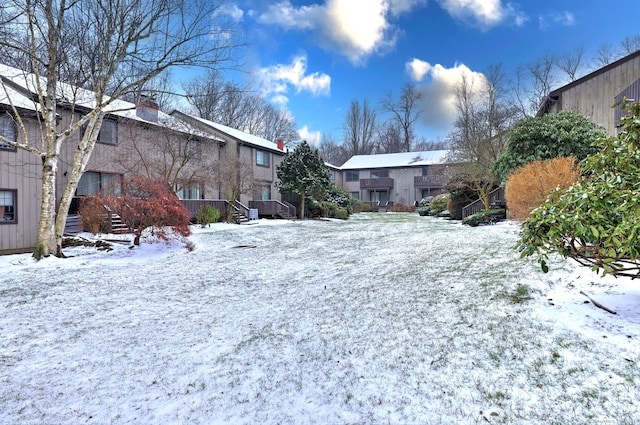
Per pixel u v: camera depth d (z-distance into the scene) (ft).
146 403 8.46
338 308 15.11
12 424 7.84
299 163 72.74
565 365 8.89
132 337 12.83
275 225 58.13
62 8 28.22
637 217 9.63
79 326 14.17
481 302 14.14
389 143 167.84
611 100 46.70
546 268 11.90
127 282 21.56
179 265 26.66
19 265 26.48
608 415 7.04
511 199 33.68
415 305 14.62
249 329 13.23
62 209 29.86
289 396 8.54
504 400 7.80
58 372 10.23
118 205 34.30
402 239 36.35
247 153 72.49
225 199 64.34
